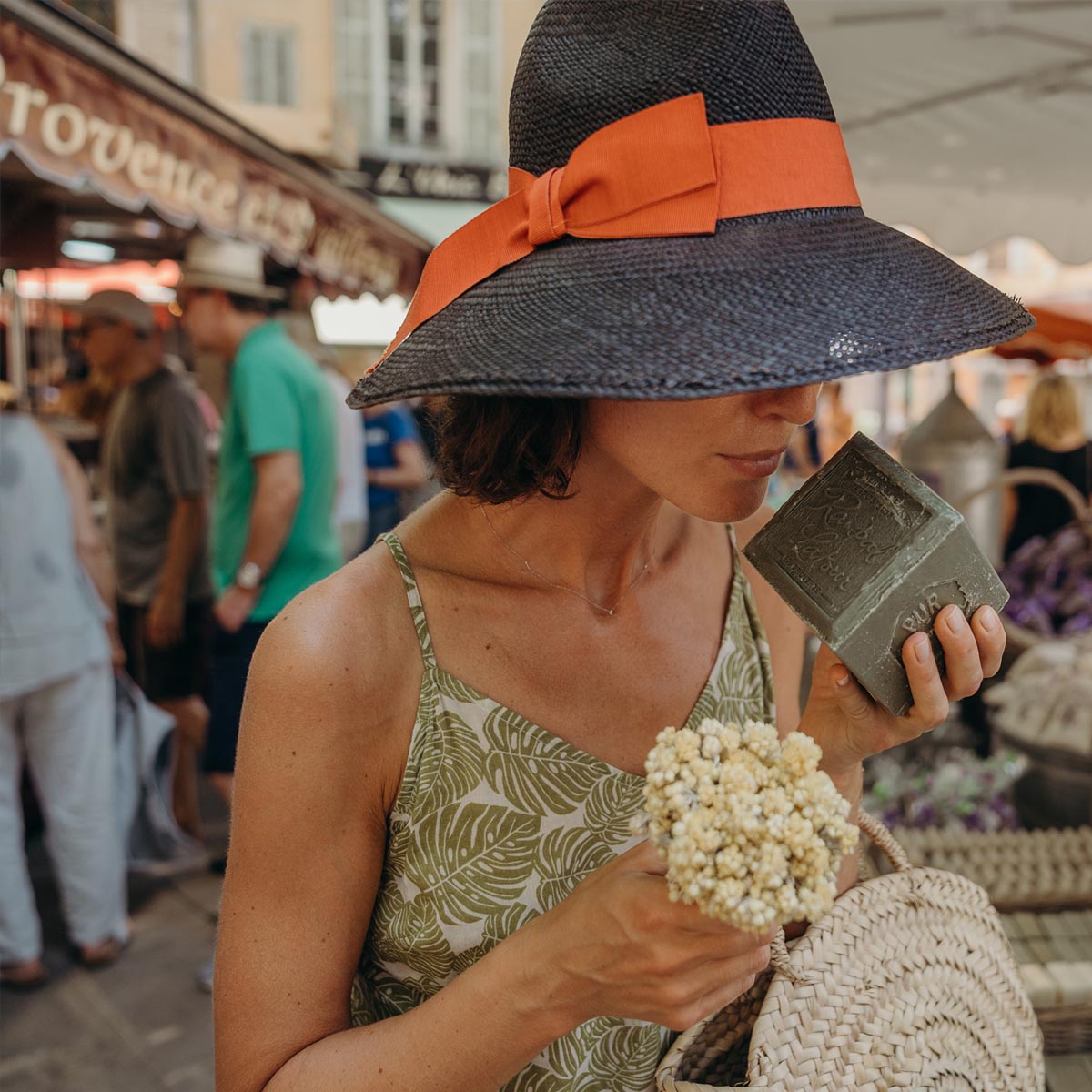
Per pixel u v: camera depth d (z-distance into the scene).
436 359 0.68
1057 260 3.46
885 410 11.39
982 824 2.40
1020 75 2.45
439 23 12.53
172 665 3.57
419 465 4.92
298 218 3.30
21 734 2.75
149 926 3.06
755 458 0.67
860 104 2.70
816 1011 0.82
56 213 3.81
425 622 0.79
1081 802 2.22
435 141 12.83
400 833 0.80
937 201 3.38
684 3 0.68
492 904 0.80
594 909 0.60
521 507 0.81
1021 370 9.44
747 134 0.68
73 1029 2.55
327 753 0.73
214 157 2.63
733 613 0.97
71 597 2.70
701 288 0.65
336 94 12.24
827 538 0.73
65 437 4.22
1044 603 3.31
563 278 0.69
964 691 0.69
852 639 0.69
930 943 0.90
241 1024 0.74
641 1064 0.87
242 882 0.74
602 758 0.84
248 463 2.87
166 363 3.60
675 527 0.96
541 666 0.83
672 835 0.56
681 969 0.57
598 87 0.70
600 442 0.72
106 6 9.31
